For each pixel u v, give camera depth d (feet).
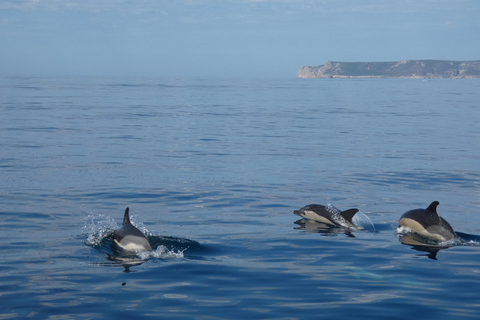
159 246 29.89
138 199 44.19
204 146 81.56
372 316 20.15
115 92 291.99
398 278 24.81
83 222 35.96
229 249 29.96
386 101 247.09
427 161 68.69
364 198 46.11
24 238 31.63
